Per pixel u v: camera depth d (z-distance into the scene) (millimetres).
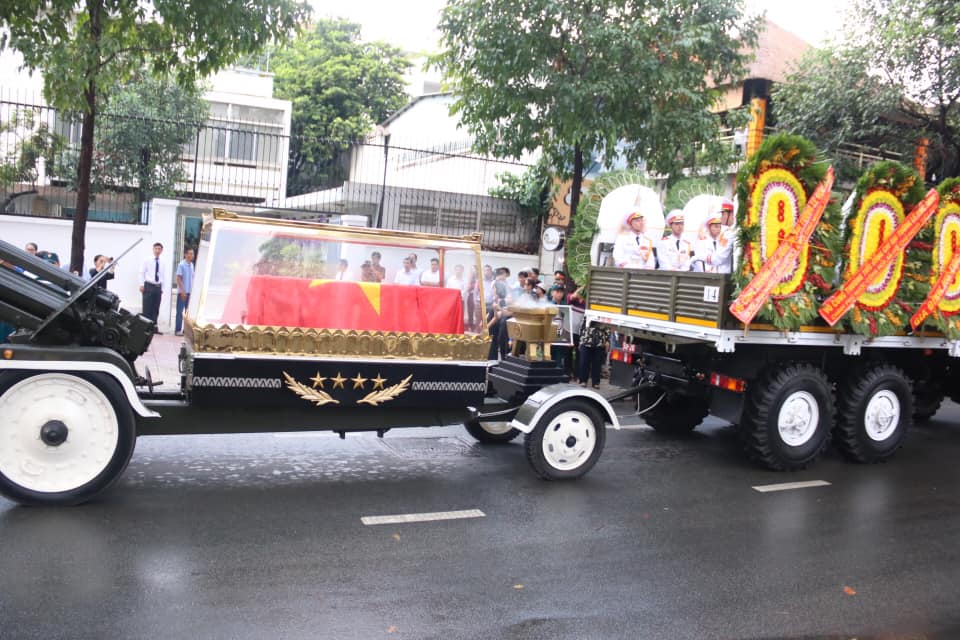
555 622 4066
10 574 4145
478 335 6410
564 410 6605
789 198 6836
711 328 6945
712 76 13008
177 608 3914
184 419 5648
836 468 7887
